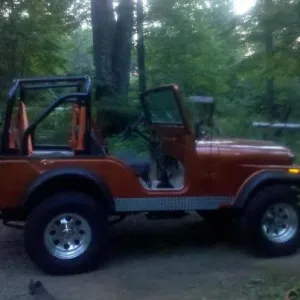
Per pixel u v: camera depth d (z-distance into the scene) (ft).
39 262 21.67
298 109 48.73
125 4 48.14
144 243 26.11
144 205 22.91
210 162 23.61
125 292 19.94
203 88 54.85
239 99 53.26
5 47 40.04
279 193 23.90
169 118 24.75
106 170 22.41
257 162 24.07
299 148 40.52
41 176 21.75
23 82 23.63
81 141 22.50
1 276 21.75
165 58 54.80
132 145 28.45
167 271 22.16
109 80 46.70
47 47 43.24
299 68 34.37
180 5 53.36
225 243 26.11
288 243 24.03
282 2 31.58
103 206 22.58
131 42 50.55
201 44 55.72
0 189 21.68
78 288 20.39
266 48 35.83
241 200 23.68
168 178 24.53
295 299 18.19
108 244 25.55
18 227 23.68
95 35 47.52
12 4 42.06
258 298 18.88
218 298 19.13
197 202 23.57
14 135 23.41
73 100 23.27
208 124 24.38
